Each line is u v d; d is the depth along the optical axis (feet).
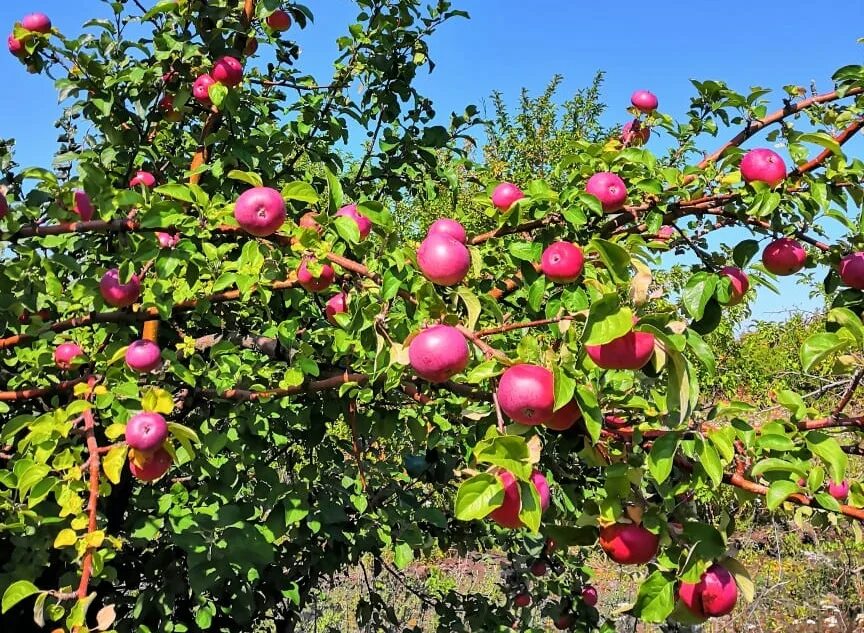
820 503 5.38
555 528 5.48
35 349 7.68
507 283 8.59
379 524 10.27
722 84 8.36
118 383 6.42
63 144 10.28
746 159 7.14
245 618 9.05
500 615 12.59
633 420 5.75
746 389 28.50
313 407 9.37
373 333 5.91
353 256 7.41
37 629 8.61
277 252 6.79
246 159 9.28
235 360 8.46
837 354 6.07
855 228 6.69
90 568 5.28
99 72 8.71
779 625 21.29
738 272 7.27
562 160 8.18
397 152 11.97
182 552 9.09
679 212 7.47
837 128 7.57
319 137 11.55
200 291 7.64
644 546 5.19
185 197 6.32
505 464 4.23
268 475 8.98
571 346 5.06
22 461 5.53
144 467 5.73
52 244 7.63
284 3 10.72
